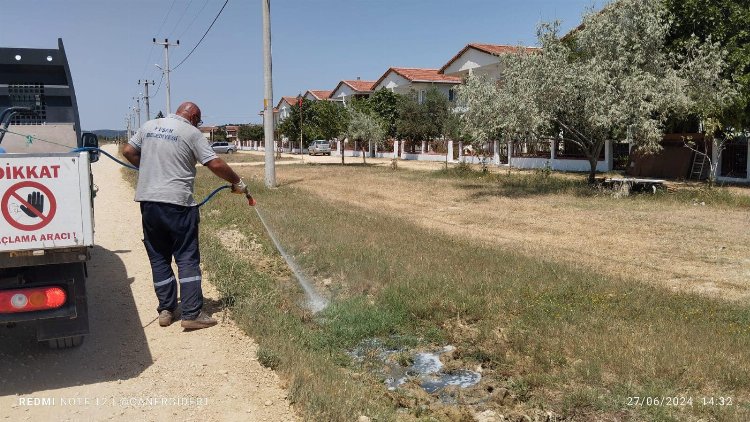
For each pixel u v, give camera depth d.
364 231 10.70
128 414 3.84
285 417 3.90
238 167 36.28
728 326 5.80
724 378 4.61
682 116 17.72
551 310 6.20
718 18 18.62
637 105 16.52
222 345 5.07
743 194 16.95
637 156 23.83
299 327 5.73
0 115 6.18
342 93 64.19
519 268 7.96
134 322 5.61
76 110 6.50
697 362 4.84
